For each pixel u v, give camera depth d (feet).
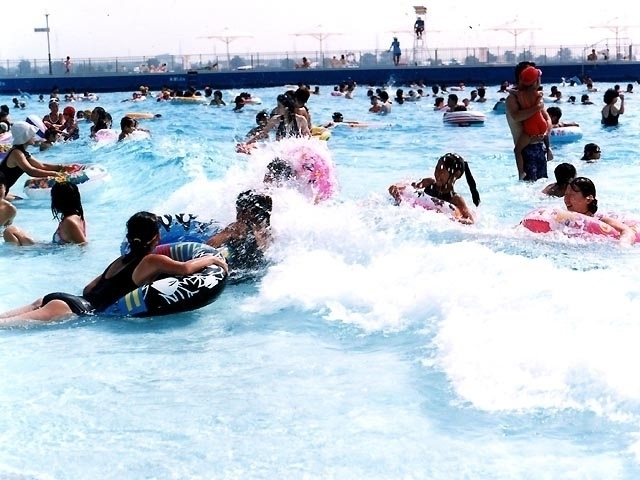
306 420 12.67
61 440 12.26
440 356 14.65
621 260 19.74
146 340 16.72
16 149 34.24
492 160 44.32
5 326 17.66
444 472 10.99
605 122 61.21
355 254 20.57
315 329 16.75
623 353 13.52
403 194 24.66
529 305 16.02
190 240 21.34
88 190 35.01
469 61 146.82
